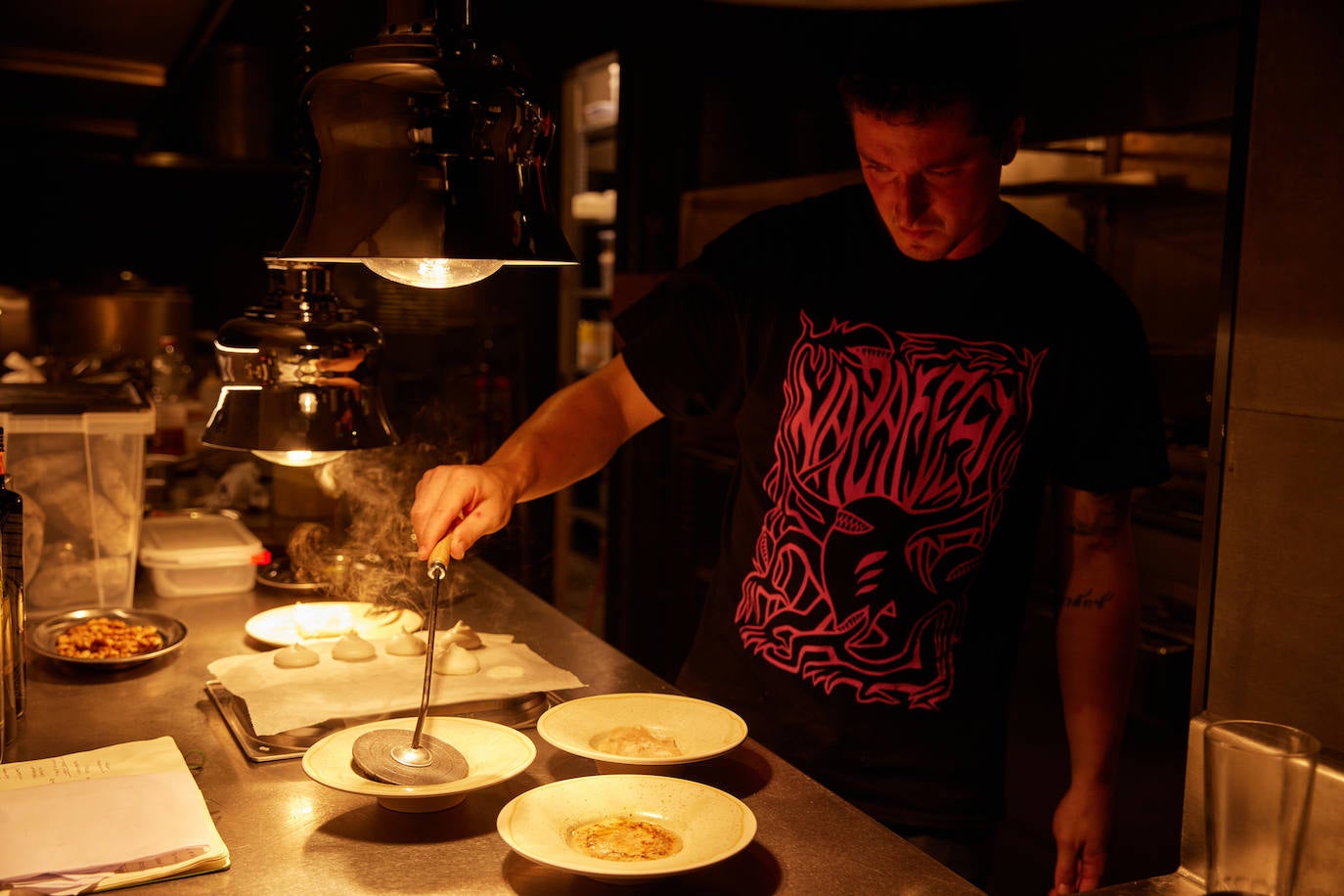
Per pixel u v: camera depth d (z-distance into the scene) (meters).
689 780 1.20
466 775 1.11
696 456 3.46
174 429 3.54
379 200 0.95
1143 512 2.61
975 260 1.50
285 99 4.35
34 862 0.93
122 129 4.40
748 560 1.63
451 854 1.02
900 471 1.52
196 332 5.45
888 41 1.31
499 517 1.36
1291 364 1.03
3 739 1.21
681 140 3.51
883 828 1.11
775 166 3.30
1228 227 1.09
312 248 0.96
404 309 4.41
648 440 3.61
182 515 2.32
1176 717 2.39
